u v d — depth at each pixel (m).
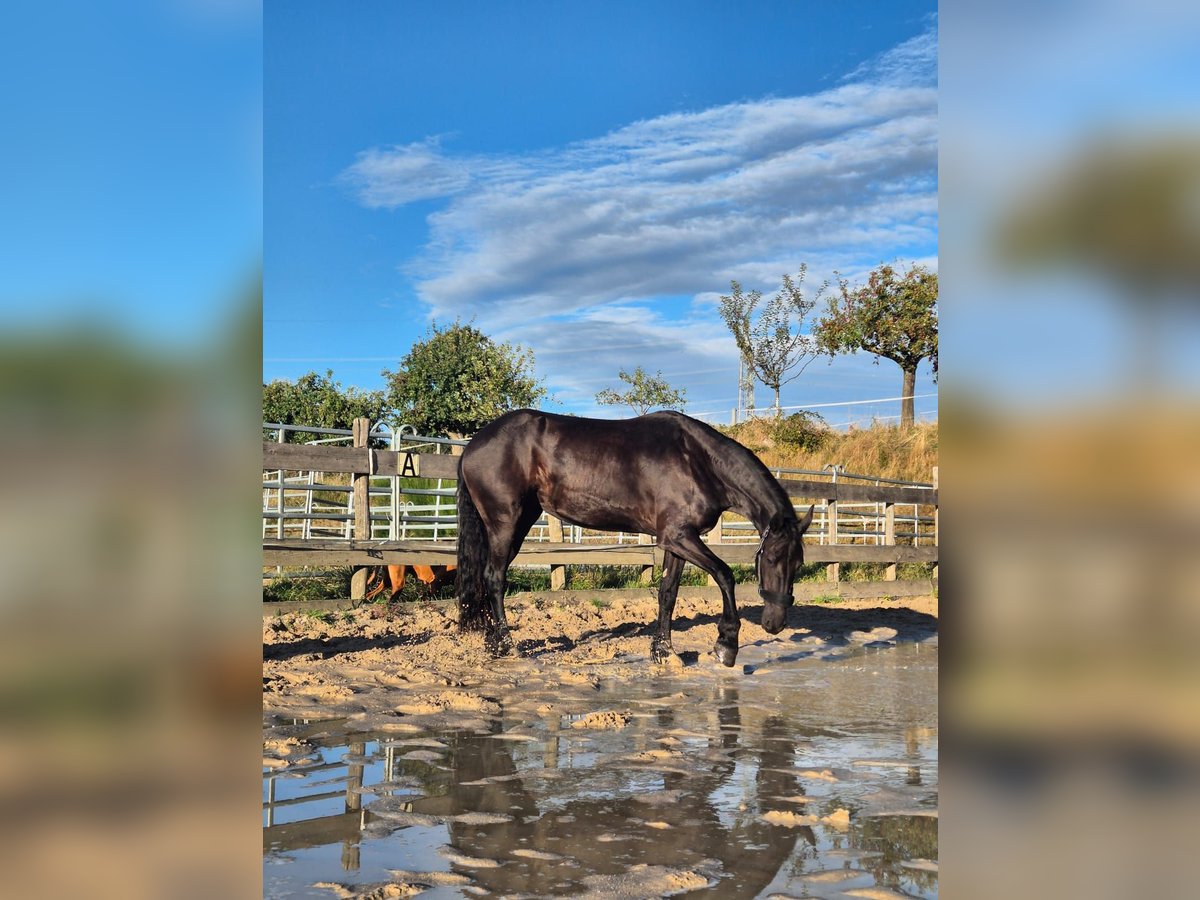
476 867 2.49
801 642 7.56
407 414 23.81
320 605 7.87
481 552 6.76
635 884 2.37
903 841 2.71
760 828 2.84
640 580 10.40
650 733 4.21
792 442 21.80
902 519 12.91
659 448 6.41
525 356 25.28
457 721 4.43
